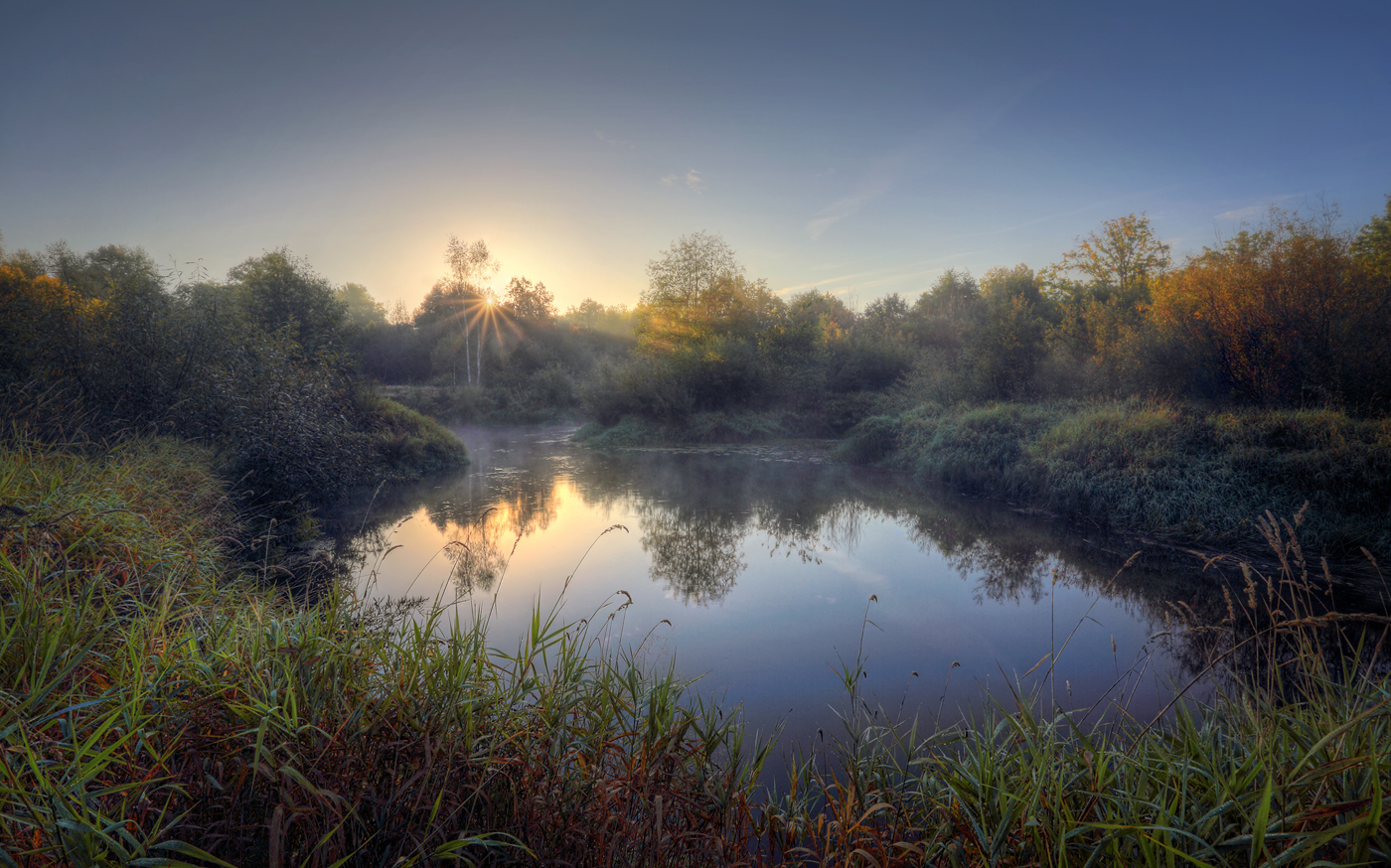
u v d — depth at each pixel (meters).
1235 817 1.89
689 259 28.73
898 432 17.42
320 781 1.96
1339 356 11.11
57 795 1.61
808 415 24.02
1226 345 12.32
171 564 4.04
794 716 4.24
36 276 10.54
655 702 2.88
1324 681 2.45
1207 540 8.31
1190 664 4.79
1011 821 2.05
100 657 2.43
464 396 31.81
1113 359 14.73
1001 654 5.28
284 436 9.09
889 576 7.59
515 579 7.30
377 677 2.55
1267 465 8.62
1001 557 8.31
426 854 1.85
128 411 8.20
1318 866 1.46
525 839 2.15
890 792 2.76
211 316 9.46
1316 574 6.84
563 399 33.72
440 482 14.61
